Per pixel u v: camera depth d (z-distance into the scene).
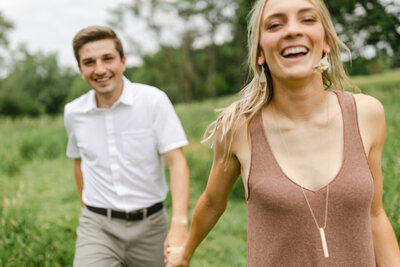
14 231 3.64
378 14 11.72
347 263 1.38
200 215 1.77
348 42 12.35
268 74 1.54
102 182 2.65
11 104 49.53
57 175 8.02
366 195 1.36
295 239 1.39
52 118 16.73
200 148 7.50
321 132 1.43
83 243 2.59
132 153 2.63
